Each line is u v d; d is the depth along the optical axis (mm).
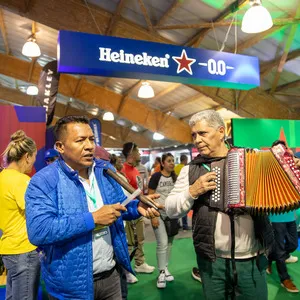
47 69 5496
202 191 1657
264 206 1530
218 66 3713
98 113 14477
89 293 1380
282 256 3355
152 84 8875
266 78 6461
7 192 2010
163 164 3715
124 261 1576
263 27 3281
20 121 4043
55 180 1407
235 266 1701
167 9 5012
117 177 1572
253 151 1674
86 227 1295
